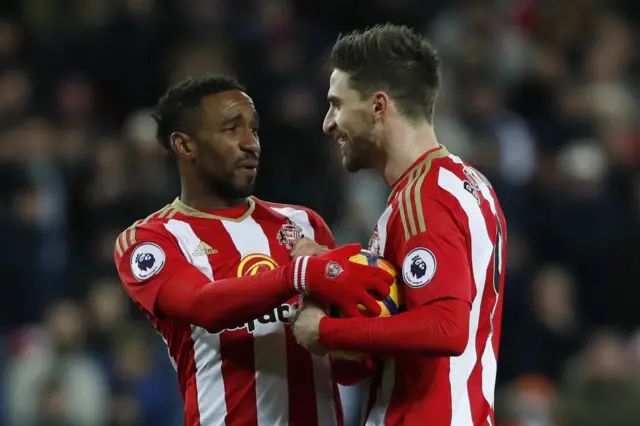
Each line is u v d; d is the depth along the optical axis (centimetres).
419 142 1424
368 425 1438
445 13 3828
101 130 3444
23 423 2795
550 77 3866
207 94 1504
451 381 1391
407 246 1357
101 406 2808
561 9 4141
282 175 3194
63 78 3588
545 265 3316
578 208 3353
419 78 1424
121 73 3600
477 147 3350
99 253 3067
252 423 1480
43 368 2811
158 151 3134
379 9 3869
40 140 3266
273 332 1489
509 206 3291
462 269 1337
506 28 3859
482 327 1423
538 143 3675
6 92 3434
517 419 2806
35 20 3731
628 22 4291
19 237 3061
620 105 3822
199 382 1502
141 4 3656
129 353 2844
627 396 2808
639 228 3356
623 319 3316
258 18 3700
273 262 1503
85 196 3188
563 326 3083
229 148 1492
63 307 2841
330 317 1373
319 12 3903
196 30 3603
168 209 1547
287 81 3425
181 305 1412
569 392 2859
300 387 1495
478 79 3559
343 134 1448
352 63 1434
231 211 1533
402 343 1314
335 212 3153
